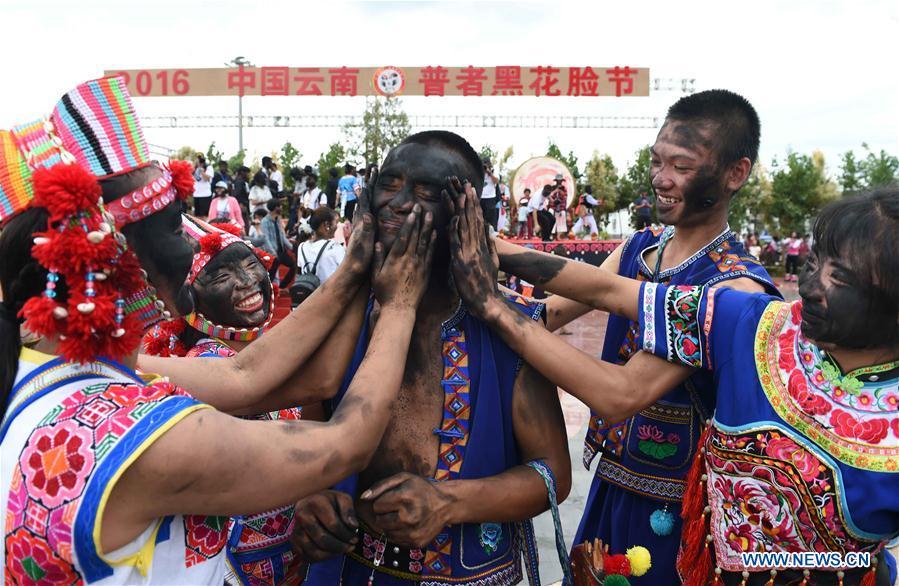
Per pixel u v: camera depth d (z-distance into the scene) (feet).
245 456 3.37
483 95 51.01
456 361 4.98
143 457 3.14
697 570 4.96
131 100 3.65
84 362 3.36
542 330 4.78
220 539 3.85
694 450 6.01
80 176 3.10
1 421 3.42
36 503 3.12
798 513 4.33
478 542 4.91
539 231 44.75
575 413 16.72
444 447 4.89
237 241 6.72
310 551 4.76
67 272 3.18
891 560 4.79
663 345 4.89
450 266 4.93
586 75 50.78
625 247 7.35
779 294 5.89
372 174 4.88
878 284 3.85
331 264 20.12
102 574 3.23
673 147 6.19
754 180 107.86
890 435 4.08
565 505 11.69
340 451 3.76
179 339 6.96
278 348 4.79
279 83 50.26
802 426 4.29
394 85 50.78
